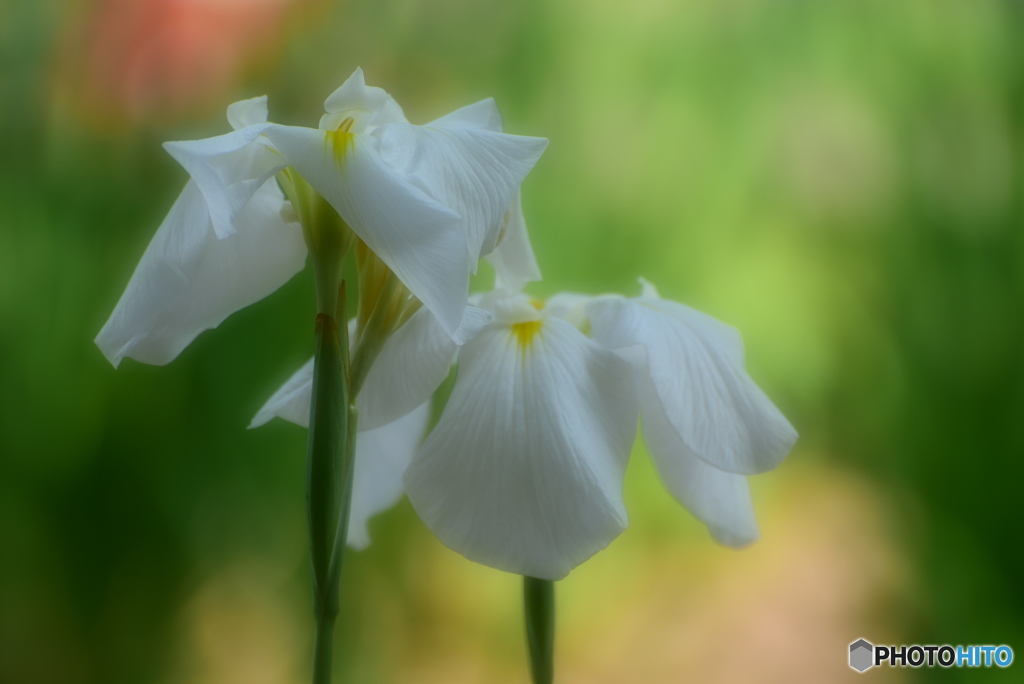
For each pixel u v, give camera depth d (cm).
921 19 161
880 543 167
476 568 160
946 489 167
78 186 146
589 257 157
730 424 79
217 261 78
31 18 145
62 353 142
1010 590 162
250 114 76
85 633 143
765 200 157
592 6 159
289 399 81
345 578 151
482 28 162
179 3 143
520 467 76
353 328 82
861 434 168
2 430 139
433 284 73
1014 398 166
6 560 140
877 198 158
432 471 77
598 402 78
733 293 154
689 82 156
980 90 164
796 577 163
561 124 158
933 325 163
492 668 158
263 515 148
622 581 163
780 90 156
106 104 144
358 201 73
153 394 143
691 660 153
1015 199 166
